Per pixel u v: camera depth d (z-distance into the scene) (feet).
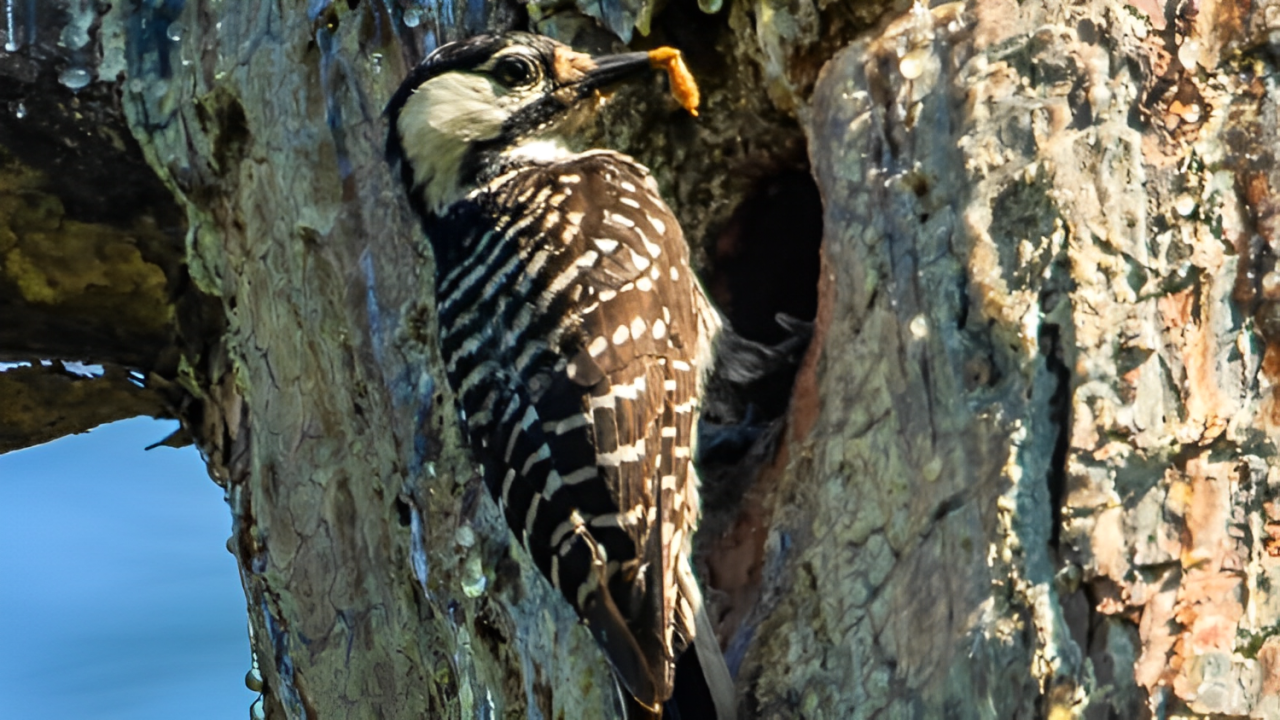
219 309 37.45
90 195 35.73
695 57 29.53
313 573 33.65
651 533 24.29
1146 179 22.85
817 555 24.47
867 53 25.59
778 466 26.37
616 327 25.34
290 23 32.73
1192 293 22.39
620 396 24.85
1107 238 22.61
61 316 37.68
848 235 25.23
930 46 24.84
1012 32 24.07
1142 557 21.43
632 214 27.07
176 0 35.04
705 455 27.32
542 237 26.53
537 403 25.03
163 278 37.24
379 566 32.55
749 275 31.24
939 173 24.08
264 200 33.45
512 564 29.12
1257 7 23.29
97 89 34.88
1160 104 23.22
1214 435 21.85
